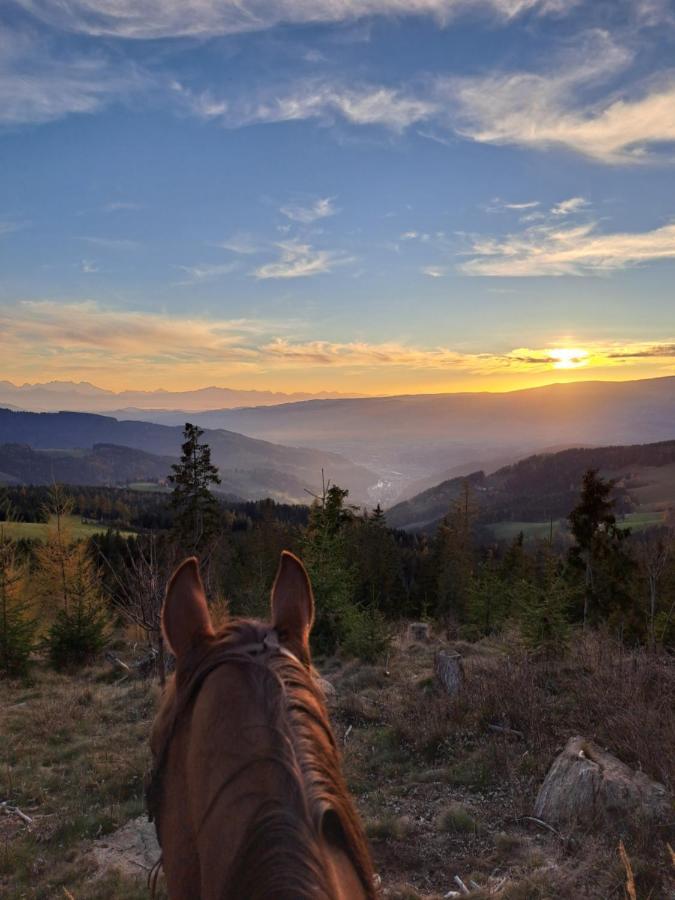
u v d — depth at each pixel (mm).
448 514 52281
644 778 7172
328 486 25359
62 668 20953
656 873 5664
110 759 11086
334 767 1179
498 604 28703
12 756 11656
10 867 7707
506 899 5762
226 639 1480
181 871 1289
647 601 18344
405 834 7422
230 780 1141
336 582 21656
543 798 7523
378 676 14914
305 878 926
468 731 10039
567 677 11484
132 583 16344
